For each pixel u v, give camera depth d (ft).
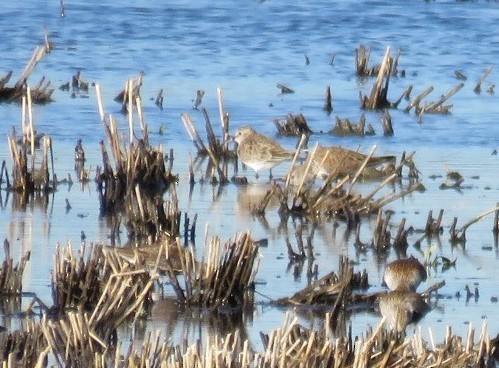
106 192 58.34
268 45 102.78
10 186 60.23
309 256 48.78
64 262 42.88
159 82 86.89
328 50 102.01
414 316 42.83
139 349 38.58
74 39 101.76
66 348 35.35
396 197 57.41
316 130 74.74
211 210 57.41
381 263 49.14
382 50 102.63
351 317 42.75
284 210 57.16
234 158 68.85
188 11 115.03
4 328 40.32
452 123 76.74
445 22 113.29
